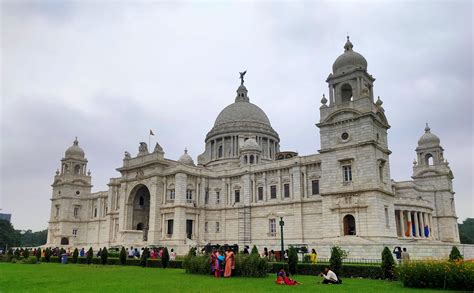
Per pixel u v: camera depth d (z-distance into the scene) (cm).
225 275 3666
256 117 12619
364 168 6262
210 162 12006
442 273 2784
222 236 9175
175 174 9038
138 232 9612
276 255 5194
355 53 7206
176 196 8856
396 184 9181
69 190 12938
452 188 10200
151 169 9475
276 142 12825
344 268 3800
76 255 6412
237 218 9062
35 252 7350
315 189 7994
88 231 12644
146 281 3262
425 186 10119
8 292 2520
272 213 8450
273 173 8756
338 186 6494
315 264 3984
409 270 2903
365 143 6278
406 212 7762
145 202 10400
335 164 6612
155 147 9488
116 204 10762
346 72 6994
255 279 3469
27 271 4459
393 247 4866
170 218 8919
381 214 6122
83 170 13462
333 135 6756
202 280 3356
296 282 3084
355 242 5744
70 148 13475
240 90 13512
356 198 6238
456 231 9925
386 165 6675
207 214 9419
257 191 8969
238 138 12044
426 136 10581
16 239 16825
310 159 8169
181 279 3447
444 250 5441
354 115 6531
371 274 3612
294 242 7950
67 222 12706
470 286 2695
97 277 3659
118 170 10250
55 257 6800
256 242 8606
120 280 3356
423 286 2858
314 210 7862
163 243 8744
